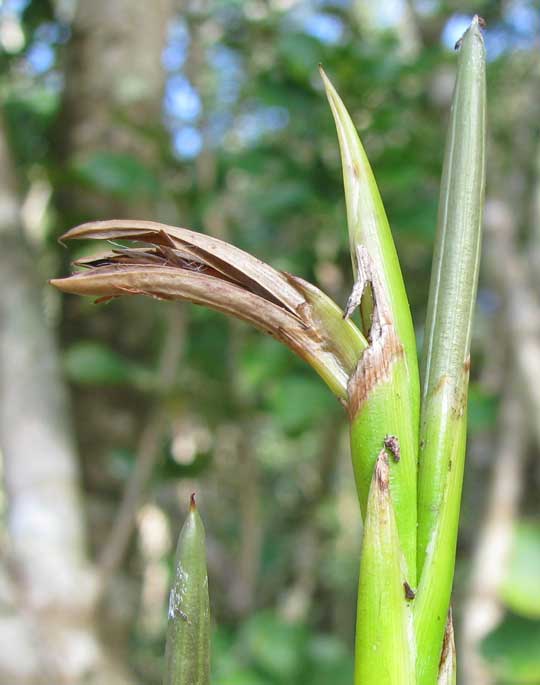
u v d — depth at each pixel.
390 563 0.14
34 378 0.51
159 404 0.58
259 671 0.60
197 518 0.14
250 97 0.79
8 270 0.53
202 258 0.15
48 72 0.79
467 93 0.15
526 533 0.52
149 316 0.67
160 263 0.15
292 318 0.15
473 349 0.93
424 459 0.15
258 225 0.81
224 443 1.00
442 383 0.15
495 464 0.63
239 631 0.69
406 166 0.60
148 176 0.57
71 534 0.47
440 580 0.14
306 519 0.97
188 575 0.14
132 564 0.63
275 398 0.64
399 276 0.15
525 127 0.86
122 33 0.66
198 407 0.70
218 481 1.05
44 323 0.53
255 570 0.79
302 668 0.60
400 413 0.15
